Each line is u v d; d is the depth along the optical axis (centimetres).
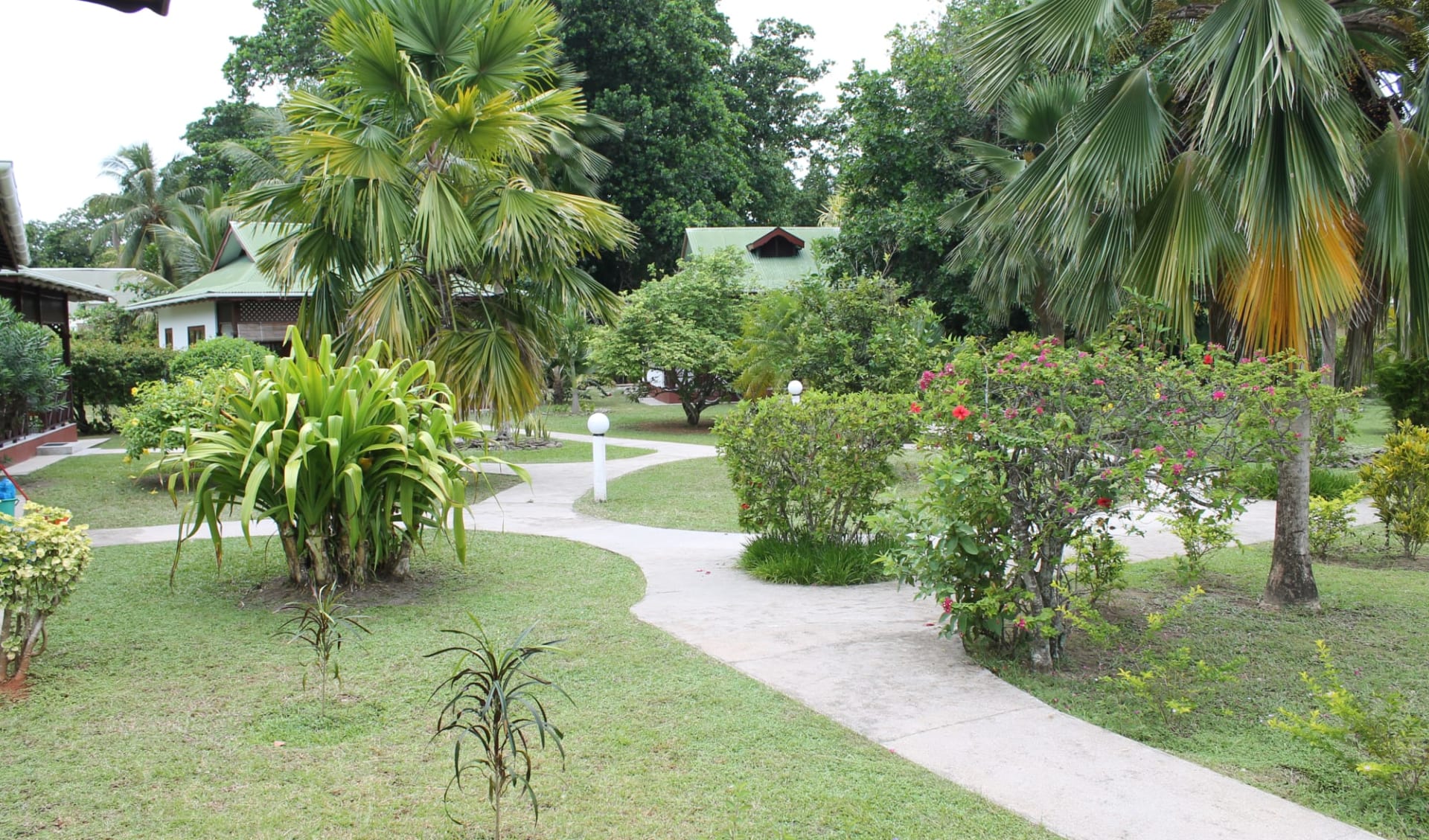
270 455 539
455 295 1179
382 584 635
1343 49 491
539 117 1120
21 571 414
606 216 1116
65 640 503
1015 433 442
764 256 3019
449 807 313
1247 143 509
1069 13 555
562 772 342
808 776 340
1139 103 541
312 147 953
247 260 2508
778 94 4278
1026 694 431
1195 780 341
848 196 2067
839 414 681
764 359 1506
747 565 709
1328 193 485
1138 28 615
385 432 584
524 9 1069
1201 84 561
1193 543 631
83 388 1859
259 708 403
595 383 2630
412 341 1048
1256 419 463
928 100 1805
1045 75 671
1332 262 487
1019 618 448
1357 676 466
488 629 534
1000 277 1269
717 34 3878
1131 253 576
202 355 1622
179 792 324
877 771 345
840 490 674
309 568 636
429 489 585
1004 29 581
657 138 3178
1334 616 576
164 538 815
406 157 1038
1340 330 620
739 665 471
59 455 1441
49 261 5306
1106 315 600
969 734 382
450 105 998
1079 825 304
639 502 1067
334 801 318
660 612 577
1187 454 439
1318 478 1055
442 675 447
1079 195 544
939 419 470
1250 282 513
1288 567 595
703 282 2047
